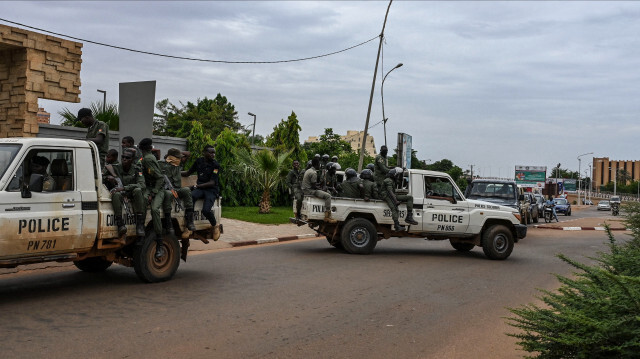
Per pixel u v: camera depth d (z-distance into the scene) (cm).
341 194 1362
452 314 740
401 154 2531
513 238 1359
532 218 2941
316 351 561
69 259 776
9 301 732
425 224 1319
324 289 873
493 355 568
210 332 613
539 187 5972
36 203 713
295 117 3033
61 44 1471
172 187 907
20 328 603
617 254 500
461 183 6144
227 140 2470
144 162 860
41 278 907
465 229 1333
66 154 762
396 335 630
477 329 668
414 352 570
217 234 1003
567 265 1279
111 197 805
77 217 755
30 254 714
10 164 701
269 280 935
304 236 1694
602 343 356
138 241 848
